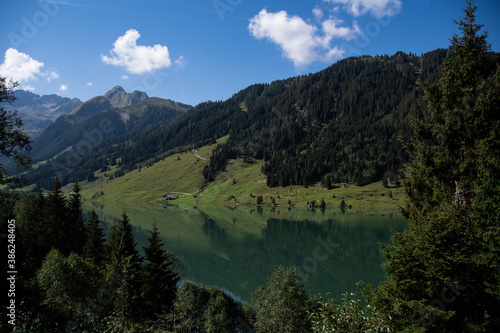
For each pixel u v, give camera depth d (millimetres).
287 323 26344
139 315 30219
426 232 13711
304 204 174750
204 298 37125
